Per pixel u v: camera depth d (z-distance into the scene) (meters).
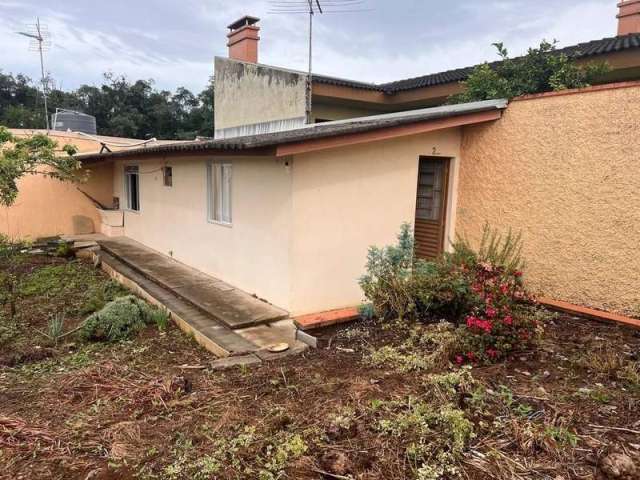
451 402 3.36
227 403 3.64
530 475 2.63
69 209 13.59
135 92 37.38
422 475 2.62
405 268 5.54
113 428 3.37
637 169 5.39
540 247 6.42
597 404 3.39
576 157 5.95
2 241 11.20
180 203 9.25
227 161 7.37
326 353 4.61
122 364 4.88
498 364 4.15
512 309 4.62
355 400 3.46
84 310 7.18
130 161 11.95
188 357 5.06
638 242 5.45
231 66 14.36
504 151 6.78
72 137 13.88
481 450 2.85
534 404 3.38
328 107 13.59
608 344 4.71
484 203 7.09
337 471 2.71
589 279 5.94
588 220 5.89
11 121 33.28
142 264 9.19
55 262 10.99
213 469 2.77
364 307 5.46
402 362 4.14
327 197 6.09
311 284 6.13
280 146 5.23
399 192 6.83
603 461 2.67
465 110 6.49
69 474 2.85
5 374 4.76
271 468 2.76
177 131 36.84
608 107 5.59
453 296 4.96
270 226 6.29
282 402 3.58
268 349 4.84
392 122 5.96
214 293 7.01
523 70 8.43
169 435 3.22
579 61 8.76
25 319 6.85
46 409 3.80
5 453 3.09
